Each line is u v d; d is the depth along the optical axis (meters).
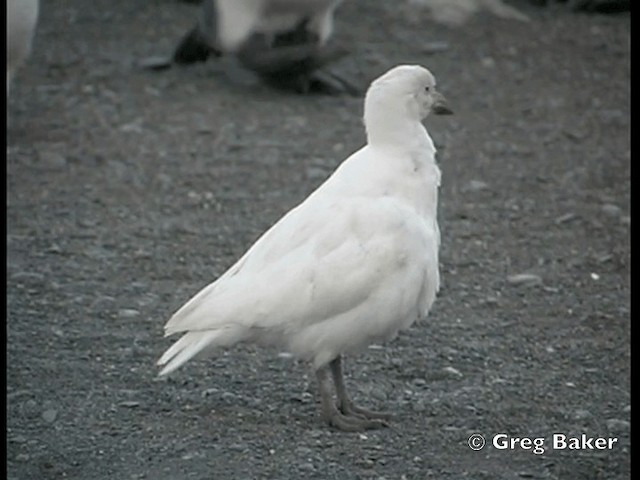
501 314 12.12
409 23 22.53
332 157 16.64
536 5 23.77
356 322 9.19
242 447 9.12
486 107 18.80
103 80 19.47
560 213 15.01
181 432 9.40
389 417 9.66
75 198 15.09
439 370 10.73
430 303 9.47
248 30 18.83
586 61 20.92
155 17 22.84
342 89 19.19
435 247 9.46
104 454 9.06
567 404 10.16
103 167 16.12
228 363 10.75
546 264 13.48
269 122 17.92
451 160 16.69
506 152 17.03
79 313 11.90
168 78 19.62
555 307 12.34
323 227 9.25
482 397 10.22
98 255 13.41
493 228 14.47
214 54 19.77
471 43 21.59
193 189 15.48
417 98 9.56
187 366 10.66
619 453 9.30
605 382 10.65
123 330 11.53
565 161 16.78
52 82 19.36
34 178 15.71
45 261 13.21
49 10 23.06
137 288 12.59
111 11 23.11
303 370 10.65
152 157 16.52
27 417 9.70
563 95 19.39
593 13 23.42
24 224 14.25
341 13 23.03
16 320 11.67
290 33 18.98
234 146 16.95
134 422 9.59
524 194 15.58
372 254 9.15
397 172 9.47
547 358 11.12
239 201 15.16
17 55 16.00
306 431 9.41
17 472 8.80
